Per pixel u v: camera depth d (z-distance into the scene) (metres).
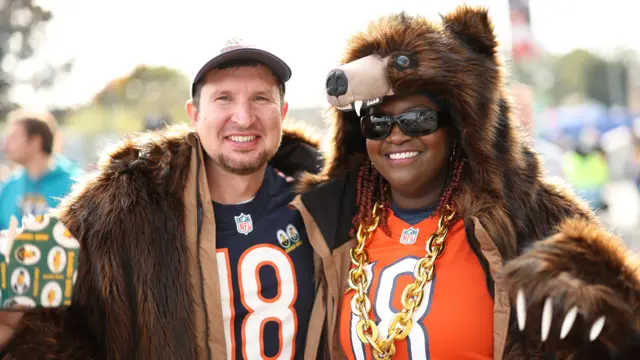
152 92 29.16
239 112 2.36
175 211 2.25
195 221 2.28
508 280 1.84
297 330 2.37
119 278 2.13
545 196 2.18
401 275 2.20
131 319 2.14
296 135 2.78
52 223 1.95
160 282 2.16
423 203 2.30
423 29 2.14
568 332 1.78
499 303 2.00
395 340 2.13
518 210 2.10
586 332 1.75
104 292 2.12
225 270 2.33
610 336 1.72
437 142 2.18
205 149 2.41
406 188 2.24
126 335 2.13
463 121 2.12
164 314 2.15
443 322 2.07
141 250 2.15
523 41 8.59
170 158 2.31
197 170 2.33
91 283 2.15
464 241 2.18
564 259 1.79
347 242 2.39
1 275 1.88
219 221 2.41
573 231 1.86
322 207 2.42
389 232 2.31
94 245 2.14
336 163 2.52
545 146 9.35
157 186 2.26
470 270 2.12
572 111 26.00
